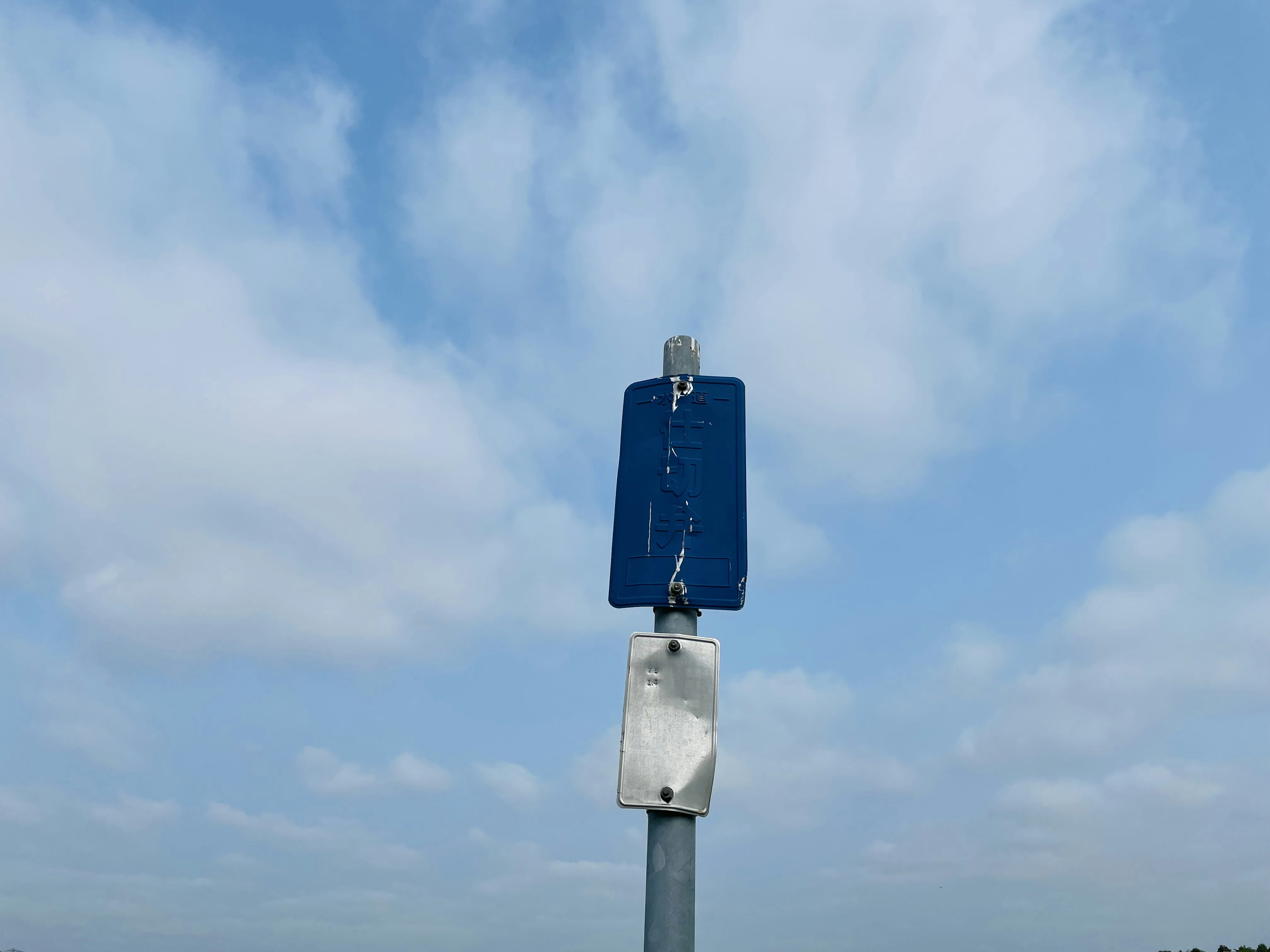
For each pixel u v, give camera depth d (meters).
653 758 3.65
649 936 3.46
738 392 4.29
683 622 3.96
